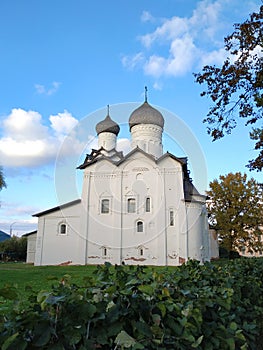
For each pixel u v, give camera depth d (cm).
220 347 212
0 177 2675
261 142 733
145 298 182
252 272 449
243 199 2689
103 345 157
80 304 153
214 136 740
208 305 219
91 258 2189
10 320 139
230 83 687
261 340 344
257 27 662
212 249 3023
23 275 1202
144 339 163
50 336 138
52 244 2303
